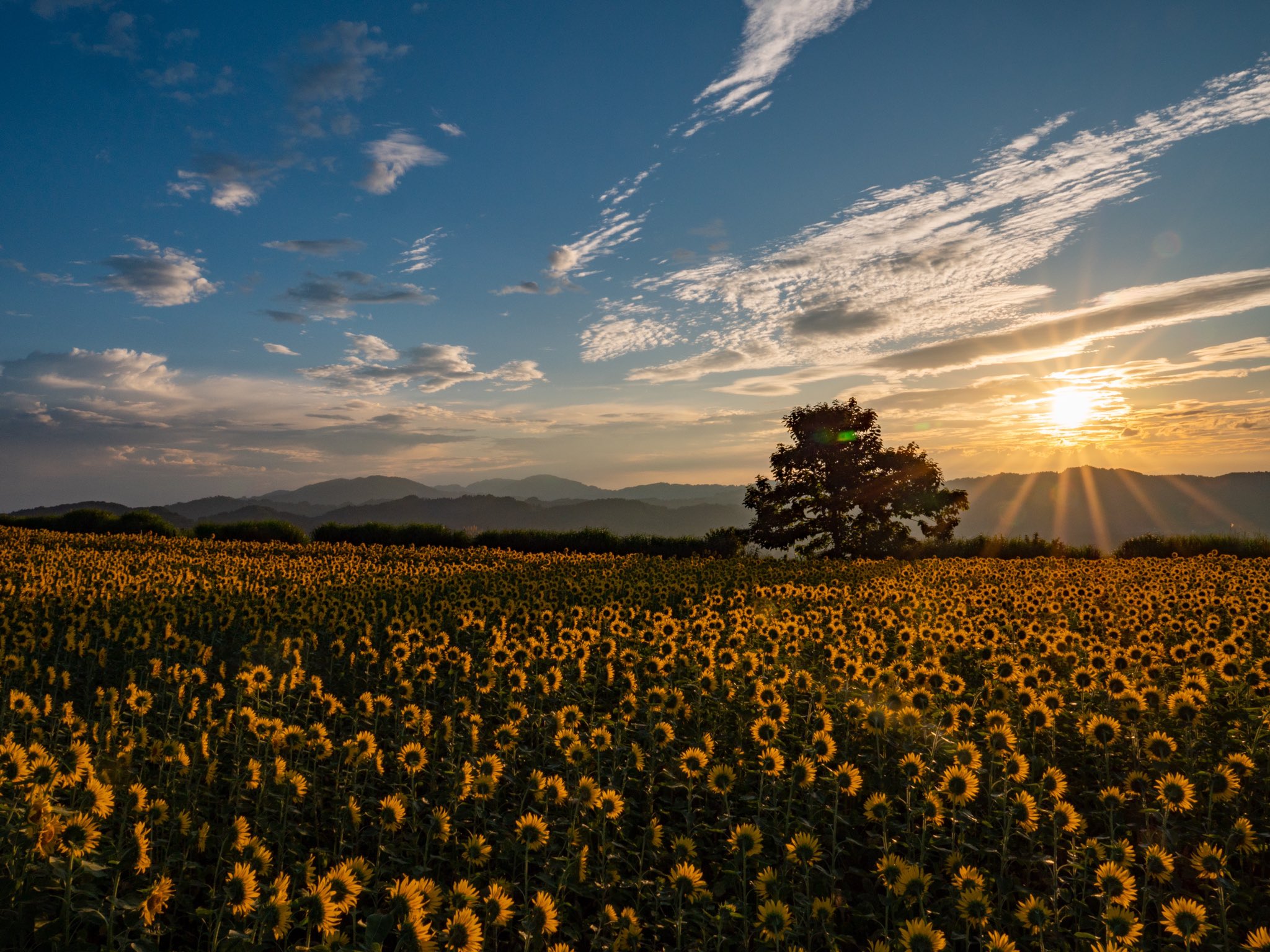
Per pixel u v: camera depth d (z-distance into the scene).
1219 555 34.34
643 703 9.79
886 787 8.09
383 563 30.69
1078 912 5.98
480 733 9.62
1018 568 28.05
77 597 15.92
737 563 32.62
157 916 5.55
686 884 5.38
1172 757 8.43
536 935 4.88
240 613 15.55
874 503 53.12
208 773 7.53
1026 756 8.84
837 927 6.12
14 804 5.30
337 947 4.48
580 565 30.89
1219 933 5.79
